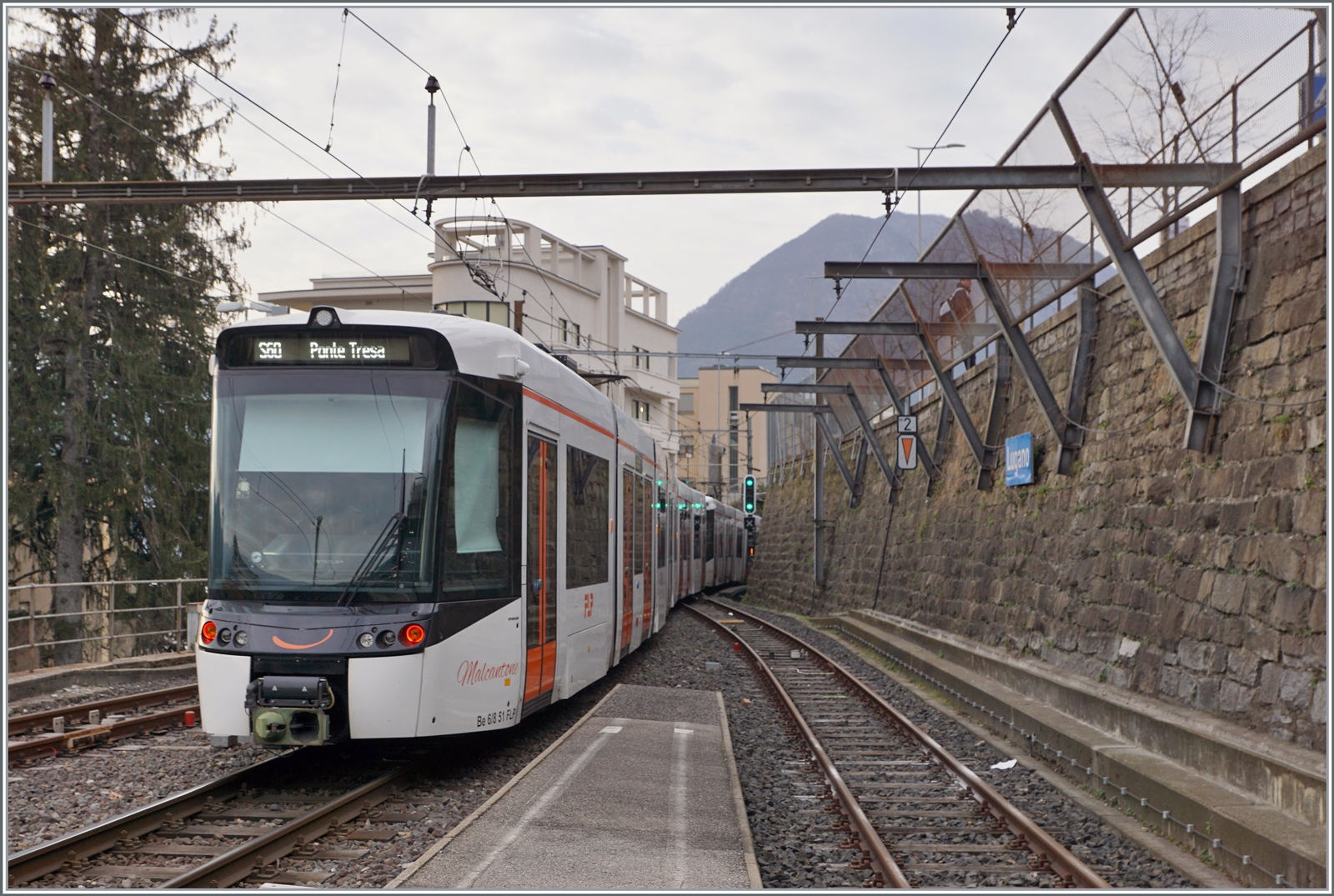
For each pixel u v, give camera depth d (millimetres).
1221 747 7574
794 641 22391
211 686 8164
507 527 9328
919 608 21266
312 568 8344
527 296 43719
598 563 12820
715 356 25203
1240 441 9391
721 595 45031
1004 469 17016
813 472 35375
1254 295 9367
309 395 8727
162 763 9211
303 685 7969
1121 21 10289
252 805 7734
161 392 23719
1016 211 14047
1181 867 6621
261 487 8555
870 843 6988
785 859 6840
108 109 23141
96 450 22969
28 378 21469
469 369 9039
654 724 11219
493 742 10695
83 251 22656
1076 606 12891
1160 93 10039
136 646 24000
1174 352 10156
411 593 8305
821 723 12828
